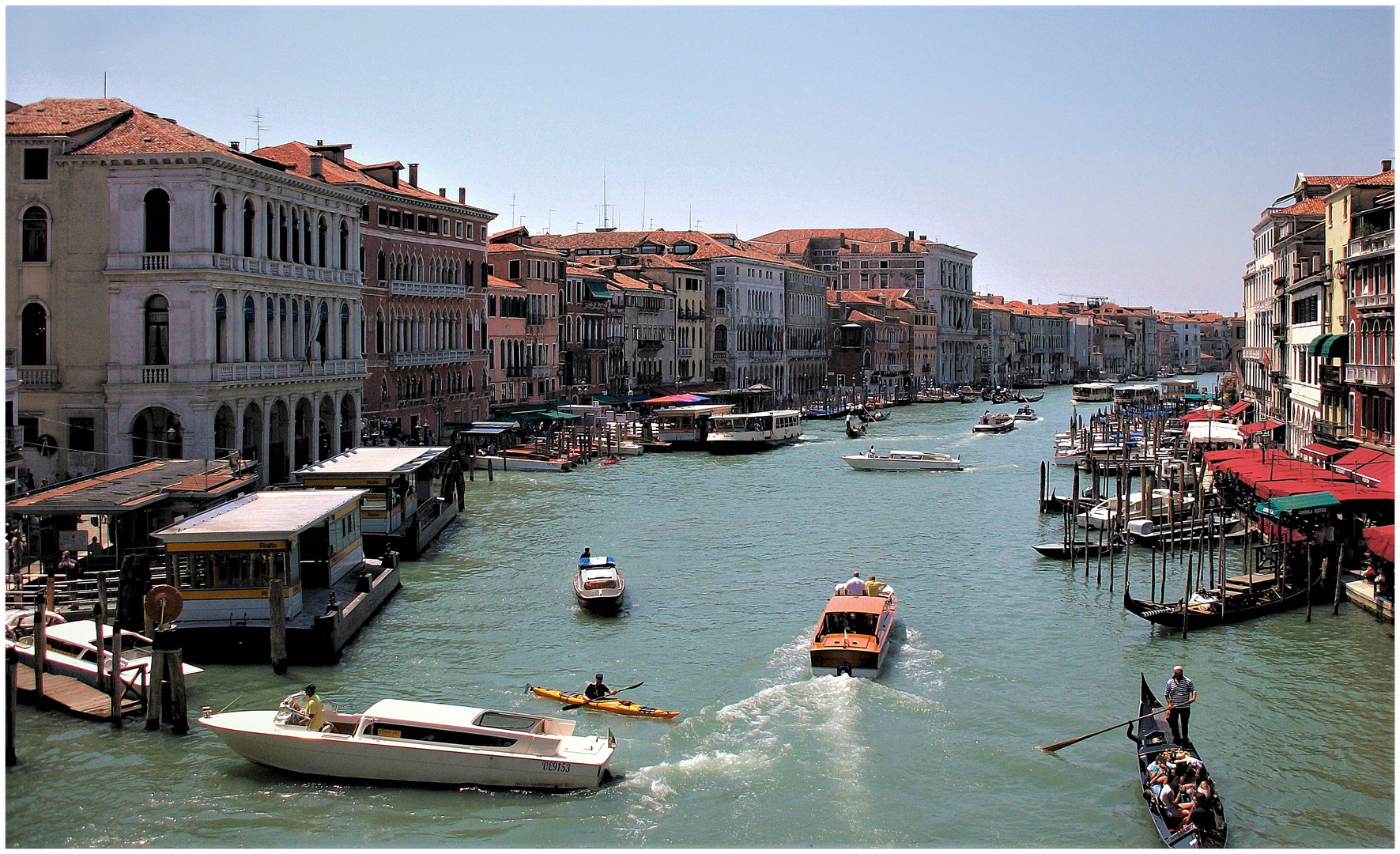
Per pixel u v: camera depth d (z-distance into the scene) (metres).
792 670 28.33
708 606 34.22
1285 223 66.75
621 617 32.84
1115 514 44.00
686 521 48.88
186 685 26.22
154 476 37.09
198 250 43.53
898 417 117.81
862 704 25.77
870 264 158.50
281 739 21.97
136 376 43.44
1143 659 29.28
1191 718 25.45
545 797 21.52
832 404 122.00
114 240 43.59
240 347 46.09
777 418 85.62
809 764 22.91
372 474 39.84
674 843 19.97
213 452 44.19
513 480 62.62
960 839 20.19
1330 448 45.09
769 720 25.06
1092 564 40.56
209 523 29.69
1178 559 41.34
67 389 43.97
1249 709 25.89
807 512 51.91
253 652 27.91
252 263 47.06
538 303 87.00
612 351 98.50
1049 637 31.22
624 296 100.25
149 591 26.42
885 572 39.09
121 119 45.78
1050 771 22.75
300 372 50.41
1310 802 21.66
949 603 34.94
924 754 23.45
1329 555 33.81
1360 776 22.69
